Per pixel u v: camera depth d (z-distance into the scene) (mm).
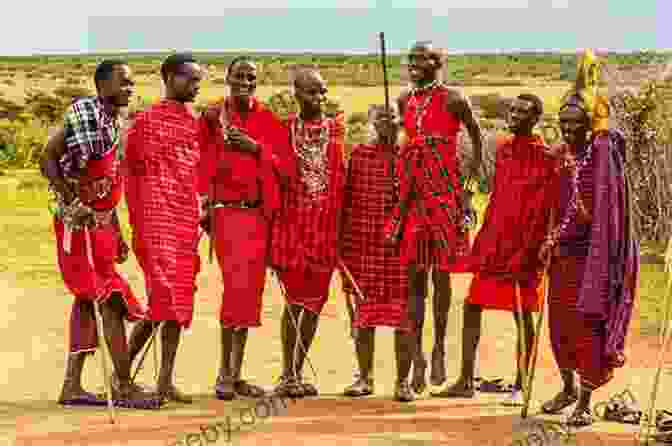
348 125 42188
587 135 7953
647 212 18047
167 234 8289
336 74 88000
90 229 8148
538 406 8555
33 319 12867
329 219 8812
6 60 138250
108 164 8133
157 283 8227
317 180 8750
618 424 8000
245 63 8594
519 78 75062
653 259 16656
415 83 8852
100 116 8094
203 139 8703
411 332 8680
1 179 34344
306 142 8781
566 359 8016
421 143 8711
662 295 14094
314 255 8766
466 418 8031
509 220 8633
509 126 8664
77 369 8398
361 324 8758
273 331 12164
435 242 8750
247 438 7281
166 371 8398
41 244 20109
